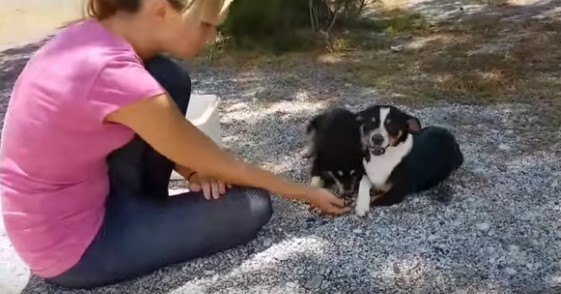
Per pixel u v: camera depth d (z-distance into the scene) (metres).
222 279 2.58
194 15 2.24
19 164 2.27
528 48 5.70
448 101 4.57
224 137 4.23
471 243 2.72
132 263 2.50
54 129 2.14
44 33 8.68
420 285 2.48
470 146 3.71
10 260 2.84
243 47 6.57
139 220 2.49
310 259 2.68
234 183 2.54
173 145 2.24
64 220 2.34
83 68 2.10
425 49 6.09
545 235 2.76
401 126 2.97
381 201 3.05
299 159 3.74
